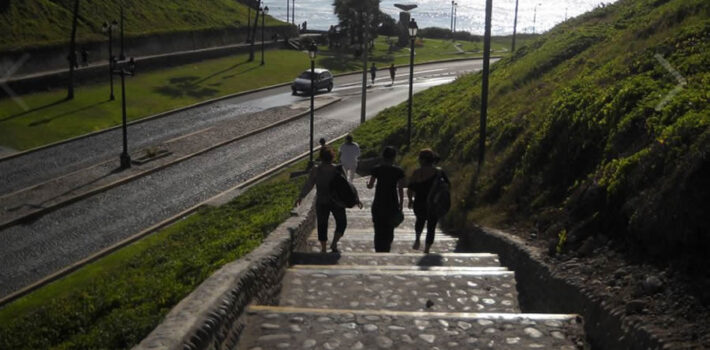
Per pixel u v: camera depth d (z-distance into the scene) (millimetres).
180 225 21953
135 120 34281
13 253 19641
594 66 16422
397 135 25266
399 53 66625
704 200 5371
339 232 9188
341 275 7395
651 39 15492
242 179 27000
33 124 31844
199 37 53219
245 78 46688
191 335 4156
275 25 63406
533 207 9930
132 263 13383
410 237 11586
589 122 10094
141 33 47531
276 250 6965
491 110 19422
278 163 29219
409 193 9367
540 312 6793
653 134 7895
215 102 39875
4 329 8891
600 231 7195
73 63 38844
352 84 48938
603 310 5344
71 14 45406
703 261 5230
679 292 5109
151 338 3965
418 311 6434
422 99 32719
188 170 27922
